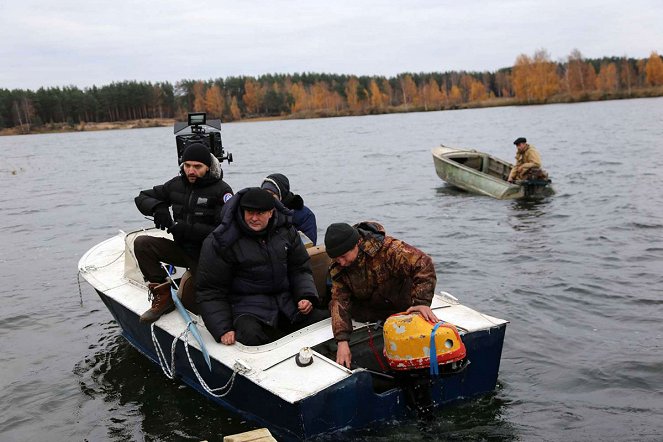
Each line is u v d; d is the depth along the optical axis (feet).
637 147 79.41
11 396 18.66
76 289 28.86
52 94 380.99
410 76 465.47
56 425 16.89
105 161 108.88
